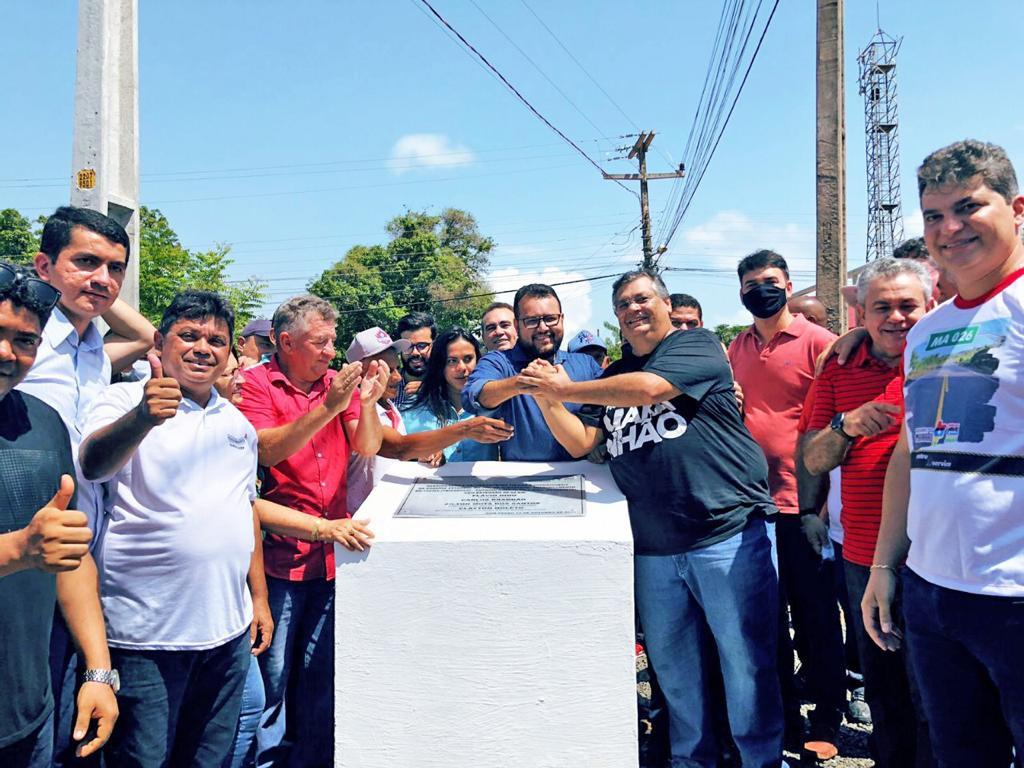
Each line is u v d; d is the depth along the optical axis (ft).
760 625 8.91
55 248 8.16
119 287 8.50
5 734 5.79
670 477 8.85
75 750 6.77
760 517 9.05
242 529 7.89
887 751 9.26
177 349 7.60
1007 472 6.25
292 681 10.28
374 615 7.14
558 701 7.09
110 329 11.41
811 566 11.58
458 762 7.13
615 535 7.07
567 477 9.22
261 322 16.78
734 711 9.09
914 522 6.97
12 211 91.04
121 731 7.32
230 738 7.99
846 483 9.35
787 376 12.17
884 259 9.09
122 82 13.55
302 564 9.65
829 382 9.80
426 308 118.42
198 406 7.83
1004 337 6.34
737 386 9.49
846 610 12.80
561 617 7.06
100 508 7.26
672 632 9.21
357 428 9.57
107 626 7.29
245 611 8.03
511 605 7.07
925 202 6.82
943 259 6.74
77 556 5.25
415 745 7.15
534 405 10.61
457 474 9.38
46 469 6.03
